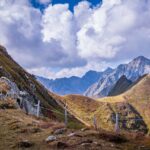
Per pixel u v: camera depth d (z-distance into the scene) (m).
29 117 43.75
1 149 28.88
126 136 35.22
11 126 36.03
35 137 32.97
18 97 60.88
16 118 40.38
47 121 43.38
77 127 39.19
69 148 29.41
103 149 29.56
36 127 36.09
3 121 38.31
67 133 34.16
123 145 32.12
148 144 33.06
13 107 48.56
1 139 31.95
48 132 34.56
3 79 72.94
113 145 31.16
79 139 31.64
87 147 29.67
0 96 53.09
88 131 35.19
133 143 33.00
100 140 32.41
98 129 37.59
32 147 29.78
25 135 33.56
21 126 36.31
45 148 29.48
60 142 30.11
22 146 29.91
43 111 88.44
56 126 37.06
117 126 39.91
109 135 33.47
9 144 30.48
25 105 61.94
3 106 47.62
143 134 36.91
